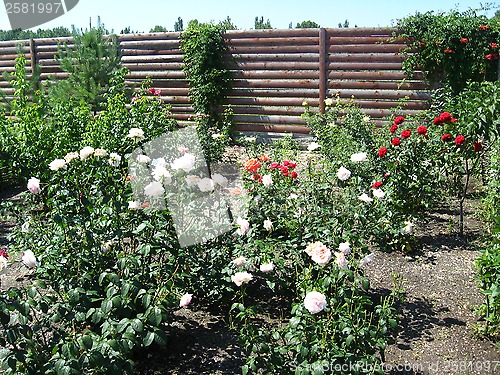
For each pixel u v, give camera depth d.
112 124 5.84
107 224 3.04
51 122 6.10
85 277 2.75
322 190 3.97
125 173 3.64
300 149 7.63
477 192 5.66
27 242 3.42
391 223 4.34
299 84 9.04
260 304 3.41
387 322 2.79
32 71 10.60
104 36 9.39
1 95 9.73
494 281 3.01
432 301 3.49
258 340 2.55
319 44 8.81
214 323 3.22
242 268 2.94
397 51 8.48
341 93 8.86
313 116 8.19
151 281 2.91
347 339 2.43
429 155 4.86
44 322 2.57
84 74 8.82
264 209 3.75
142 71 9.87
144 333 2.50
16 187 6.55
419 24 8.20
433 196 5.17
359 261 3.27
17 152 5.73
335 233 3.40
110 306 2.47
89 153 3.38
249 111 9.37
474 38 7.97
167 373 2.74
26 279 3.81
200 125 6.54
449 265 4.03
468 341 3.04
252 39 9.12
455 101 7.29
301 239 3.48
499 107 4.39
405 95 8.56
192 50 9.26
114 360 2.33
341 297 2.93
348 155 5.18
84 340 2.23
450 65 8.10
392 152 4.82
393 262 4.11
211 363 2.82
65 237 2.98
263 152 6.45
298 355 2.44
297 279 3.26
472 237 4.59
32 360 2.35
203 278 3.21
